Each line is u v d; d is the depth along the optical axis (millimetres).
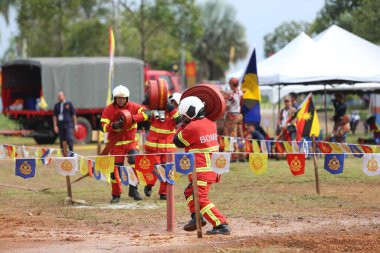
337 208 29906
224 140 46500
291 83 54312
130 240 23172
